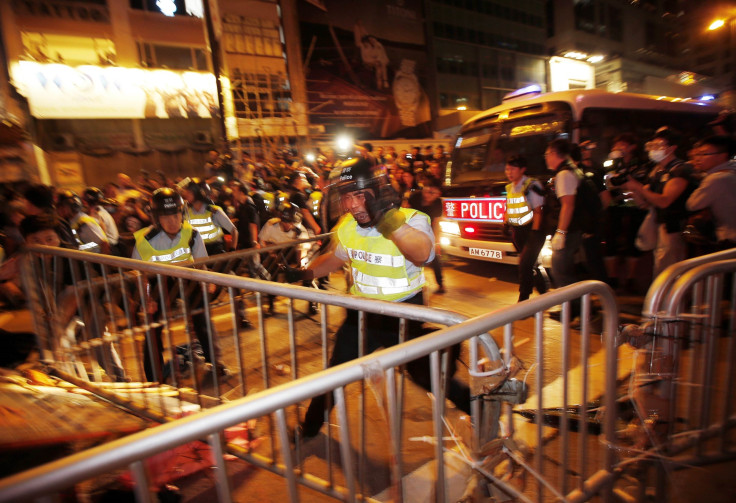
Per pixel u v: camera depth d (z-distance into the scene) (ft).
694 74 82.53
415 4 87.97
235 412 2.97
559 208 13.26
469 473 5.47
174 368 8.91
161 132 56.95
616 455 6.00
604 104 19.01
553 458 7.27
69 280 10.73
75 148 51.31
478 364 4.83
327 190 7.34
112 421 6.01
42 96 49.03
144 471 2.69
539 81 116.67
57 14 49.44
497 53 104.99
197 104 58.75
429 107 92.27
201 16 58.85
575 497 5.54
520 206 14.32
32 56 48.11
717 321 6.59
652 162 14.47
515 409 8.52
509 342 4.69
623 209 15.99
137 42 54.65
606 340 5.67
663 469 6.26
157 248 10.59
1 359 10.50
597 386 9.75
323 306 6.20
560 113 18.21
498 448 5.09
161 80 56.29
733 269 6.42
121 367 10.18
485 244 19.17
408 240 6.05
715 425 7.00
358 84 80.48
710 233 10.75
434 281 20.40
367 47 81.05
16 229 14.40
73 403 6.77
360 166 6.04
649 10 133.39
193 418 2.85
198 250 11.19
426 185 18.16
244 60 65.77
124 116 54.24
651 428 6.31
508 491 5.08
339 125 78.59
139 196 25.21
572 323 13.39
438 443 4.30
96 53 52.03
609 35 123.03
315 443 7.95
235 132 61.46
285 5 70.23
